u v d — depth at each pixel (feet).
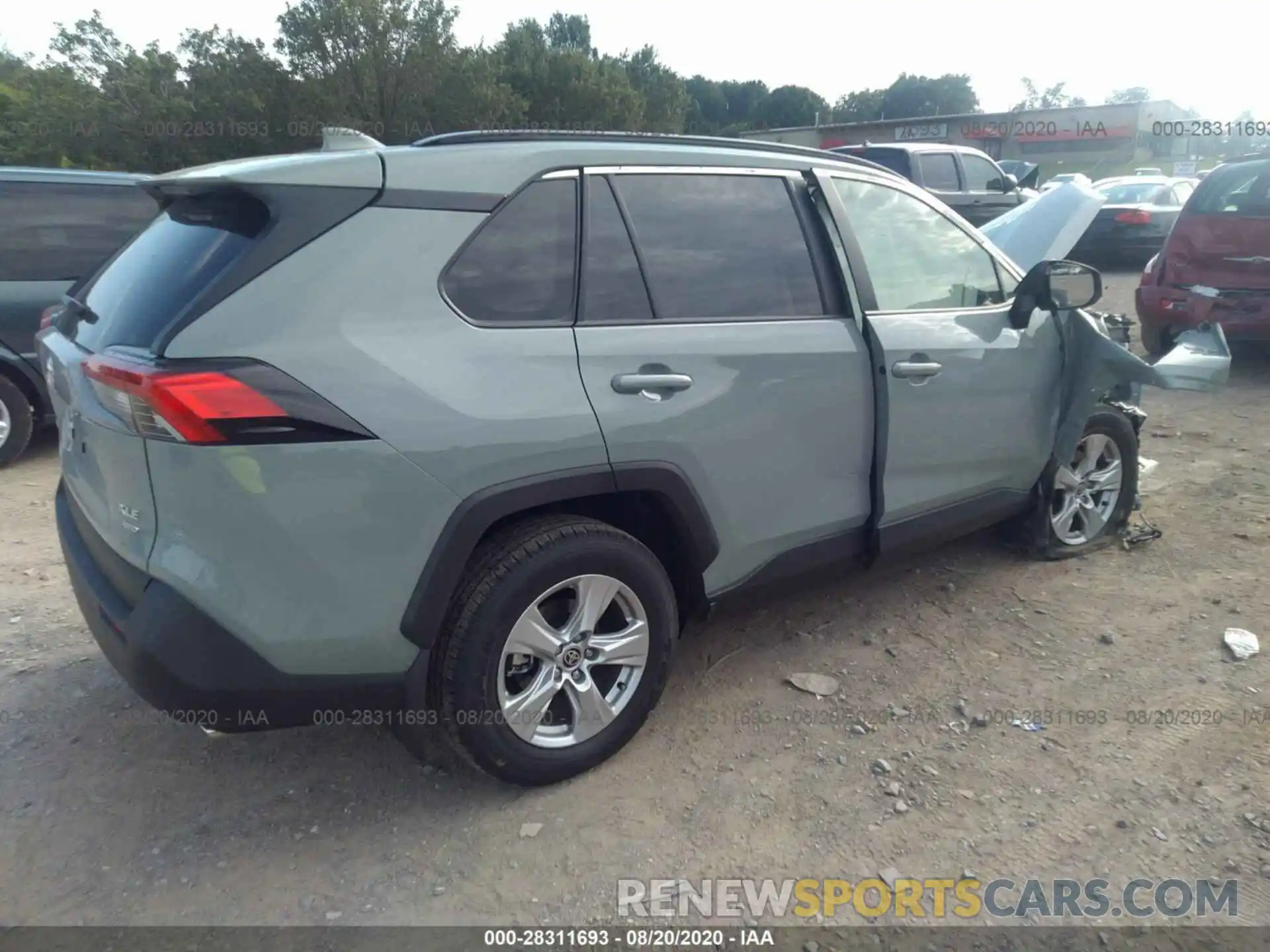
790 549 11.15
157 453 7.50
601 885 8.33
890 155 42.88
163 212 9.58
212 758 10.24
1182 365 13.61
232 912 8.11
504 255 8.90
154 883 8.45
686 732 10.50
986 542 15.37
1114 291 41.91
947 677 11.51
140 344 7.83
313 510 7.75
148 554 7.79
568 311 9.21
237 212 8.30
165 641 7.63
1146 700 10.90
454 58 102.47
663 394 9.48
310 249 7.97
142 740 10.56
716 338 9.97
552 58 121.49
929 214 12.68
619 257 9.62
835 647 12.28
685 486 9.75
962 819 9.05
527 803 9.39
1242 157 25.64
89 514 8.81
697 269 10.17
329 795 9.61
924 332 11.80
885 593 13.73
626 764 9.96
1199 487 17.75
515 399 8.58
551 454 8.77
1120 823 8.93
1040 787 9.46
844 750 10.11
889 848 8.70
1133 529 15.58
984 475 13.05
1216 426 21.74
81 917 8.06
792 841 8.82
